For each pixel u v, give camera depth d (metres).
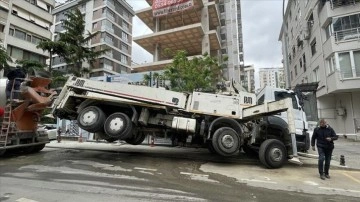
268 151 8.38
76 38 33.38
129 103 9.20
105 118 9.24
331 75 20.34
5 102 9.55
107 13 49.59
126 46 55.47
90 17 49.94
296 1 31.89
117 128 8.94
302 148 9.62
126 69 54.50
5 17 29.66
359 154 11.78
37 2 34.38
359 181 7.02
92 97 9.25
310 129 11.05
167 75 18.36
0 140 9.21
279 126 9.13
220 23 43.53
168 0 36.50
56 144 14.57
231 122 8.98
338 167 8.63
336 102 22.22
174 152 11.59
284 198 5.41
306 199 5.39
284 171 8.11
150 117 9.63
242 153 11.27
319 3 22.69
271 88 10.04
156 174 7.23
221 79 19.14
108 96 9.29
